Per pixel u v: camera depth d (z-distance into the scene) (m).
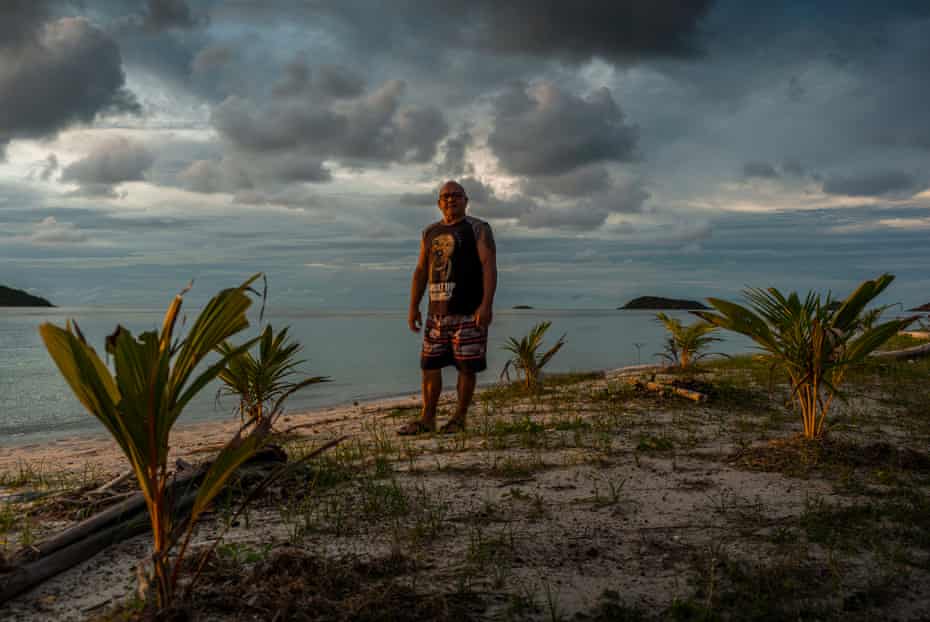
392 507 3.01
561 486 3.44
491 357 17.70
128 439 1.67
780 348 4.44
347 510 3.00
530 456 4.24
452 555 2.39
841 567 2.27
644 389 7.46
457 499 3.20
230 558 2.30
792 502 3.09
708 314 4.53
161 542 1.77
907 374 8.70
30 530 2.77
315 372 14.31
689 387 7.15
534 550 2.45
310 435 5.83
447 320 5.62
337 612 1.82
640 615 1.90
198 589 1.97
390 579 2.13
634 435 4.98
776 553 2.41
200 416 8.61
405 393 10.84
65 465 4.79
